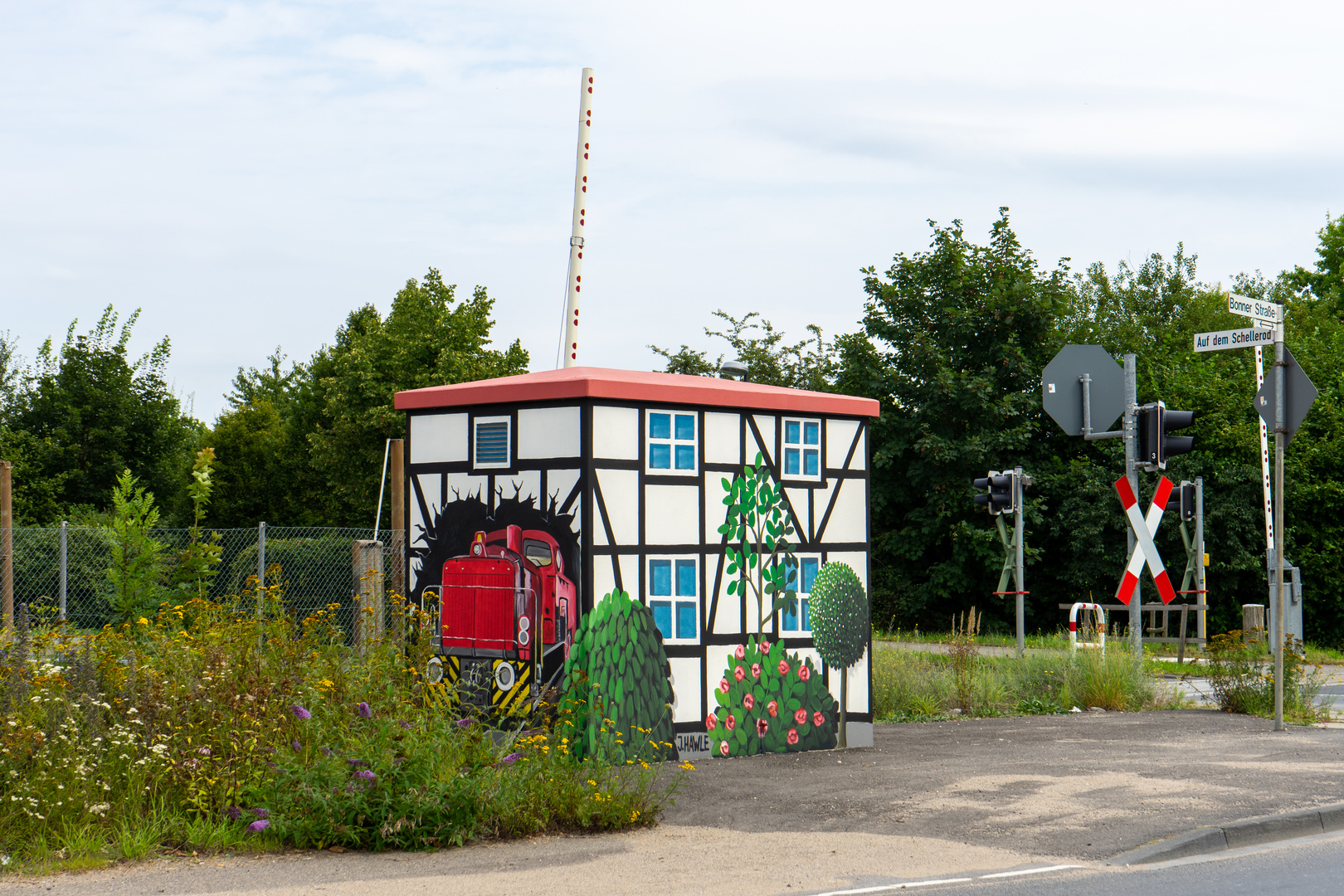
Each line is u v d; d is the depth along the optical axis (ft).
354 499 123.13
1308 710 46.39
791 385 122.42
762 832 25.72
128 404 127.34
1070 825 26.18
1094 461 114.83
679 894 20.99
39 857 22.53
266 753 25.50
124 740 24.77
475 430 34.63
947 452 110.11
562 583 32.53
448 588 34.60
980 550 109.50
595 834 25.54
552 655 32.40
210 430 191.01
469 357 125.18
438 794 24.43
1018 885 21.75
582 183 60.13
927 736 40.29
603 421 32.71
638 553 33.17
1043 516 113.09
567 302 59.98
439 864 22.90
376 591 34.35
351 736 26.16
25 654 25.39
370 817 24.18
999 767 33.40
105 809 23.56
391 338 127.13
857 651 37.88
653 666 33.27
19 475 115.34
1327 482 101.24
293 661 27.76
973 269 116.57
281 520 162.81
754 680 35.40
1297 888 21.81
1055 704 48.73
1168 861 23.89
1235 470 102.83
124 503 47.16
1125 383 55.26
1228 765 33.53
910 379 115.65
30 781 23.59
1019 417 115.85
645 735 32.83
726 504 35.09
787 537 36.52
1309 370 111.45
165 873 22.09
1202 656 73.00
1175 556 106.73
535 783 26.13
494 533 33.96
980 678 49.98
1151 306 175.22
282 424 174.70
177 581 46.91
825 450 37.70
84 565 59.36
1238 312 42.22
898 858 23.61
